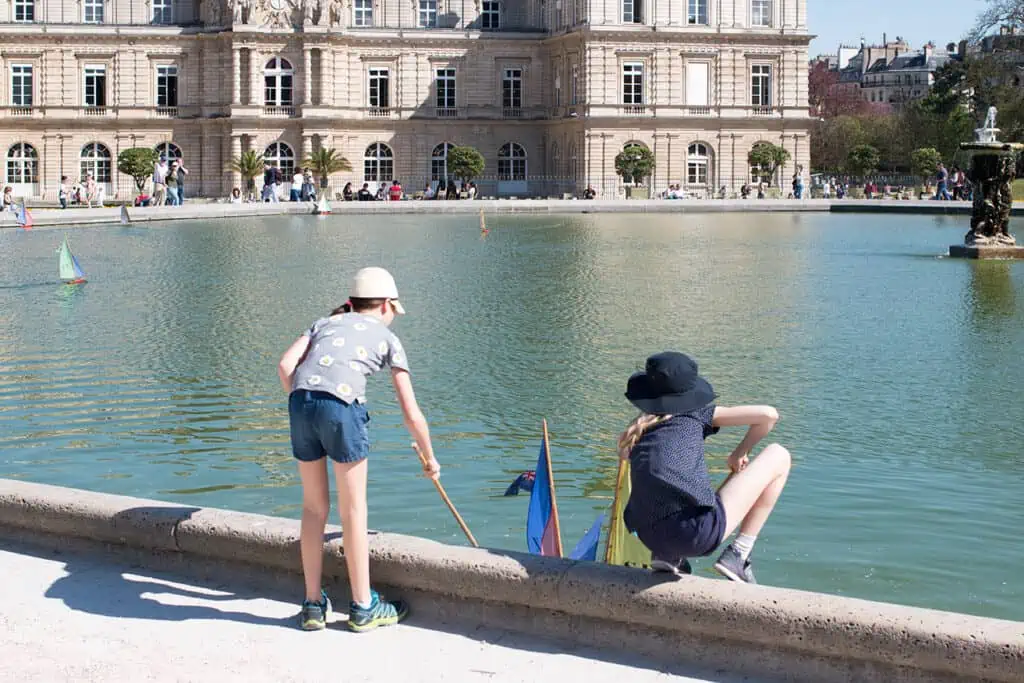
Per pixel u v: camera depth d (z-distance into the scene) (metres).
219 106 97.31
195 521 11.19
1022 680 8.54
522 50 101.19
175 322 28.38
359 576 10.04
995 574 12.54
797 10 97.75
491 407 19.72
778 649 9.27
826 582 12.27
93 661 9.42
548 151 102.50
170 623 10.20
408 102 100.06
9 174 97.69
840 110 175.38
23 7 97.38
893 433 18.14
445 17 100.75
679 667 9.49
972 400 20.31
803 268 41.25
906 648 8.83
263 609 10.52
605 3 94.69
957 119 127.69
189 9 98.06
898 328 27.91
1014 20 107.81
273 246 50.00
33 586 10.95
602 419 18.94
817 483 15.52
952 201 85.19
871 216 76.62
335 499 14.98
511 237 56.12
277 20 96.38
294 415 9.84
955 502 14.83
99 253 46.25
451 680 9.21
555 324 28.17
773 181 98.75
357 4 99.88
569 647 9.83
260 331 27.09
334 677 9.24
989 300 32.91
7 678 9.09
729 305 31.67
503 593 10.06
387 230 61.28
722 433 18.17
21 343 25.50
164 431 18.34
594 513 14.45
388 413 19.25
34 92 97.06
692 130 97.19
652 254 46.78
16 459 16.89
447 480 15.70
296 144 97.81
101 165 98.38
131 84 97.31
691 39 96.19
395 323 28.28
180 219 71.50
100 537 11.61
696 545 9.29
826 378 22.09
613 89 95.75
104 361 23.56
